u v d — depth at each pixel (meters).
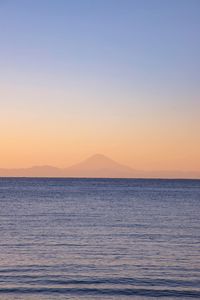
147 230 41.72
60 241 35.22
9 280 23.09
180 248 32.41
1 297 20.47
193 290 21.78
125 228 43.03
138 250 31.52
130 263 27.30
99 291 21.59
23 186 173.75
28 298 20.42
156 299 20.53
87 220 49.91
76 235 38.31
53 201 81.44
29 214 56.69
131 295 21.08
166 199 90.44
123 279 23.62
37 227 43.50
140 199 89.81
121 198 93.00
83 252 30.61
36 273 24.56
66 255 29.47
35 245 33.22
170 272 25.17
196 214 57.66
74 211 61.34
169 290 21.77
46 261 27.55
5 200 83.19
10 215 55.19
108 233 39.56
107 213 58.53
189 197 98.69
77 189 146.38
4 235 38.03
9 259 27.97
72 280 23.31
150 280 23.48
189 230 41.84
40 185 190.50
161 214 57.31
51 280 23.25
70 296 20.84
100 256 29.28
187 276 24.28
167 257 29.14
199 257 29.25
